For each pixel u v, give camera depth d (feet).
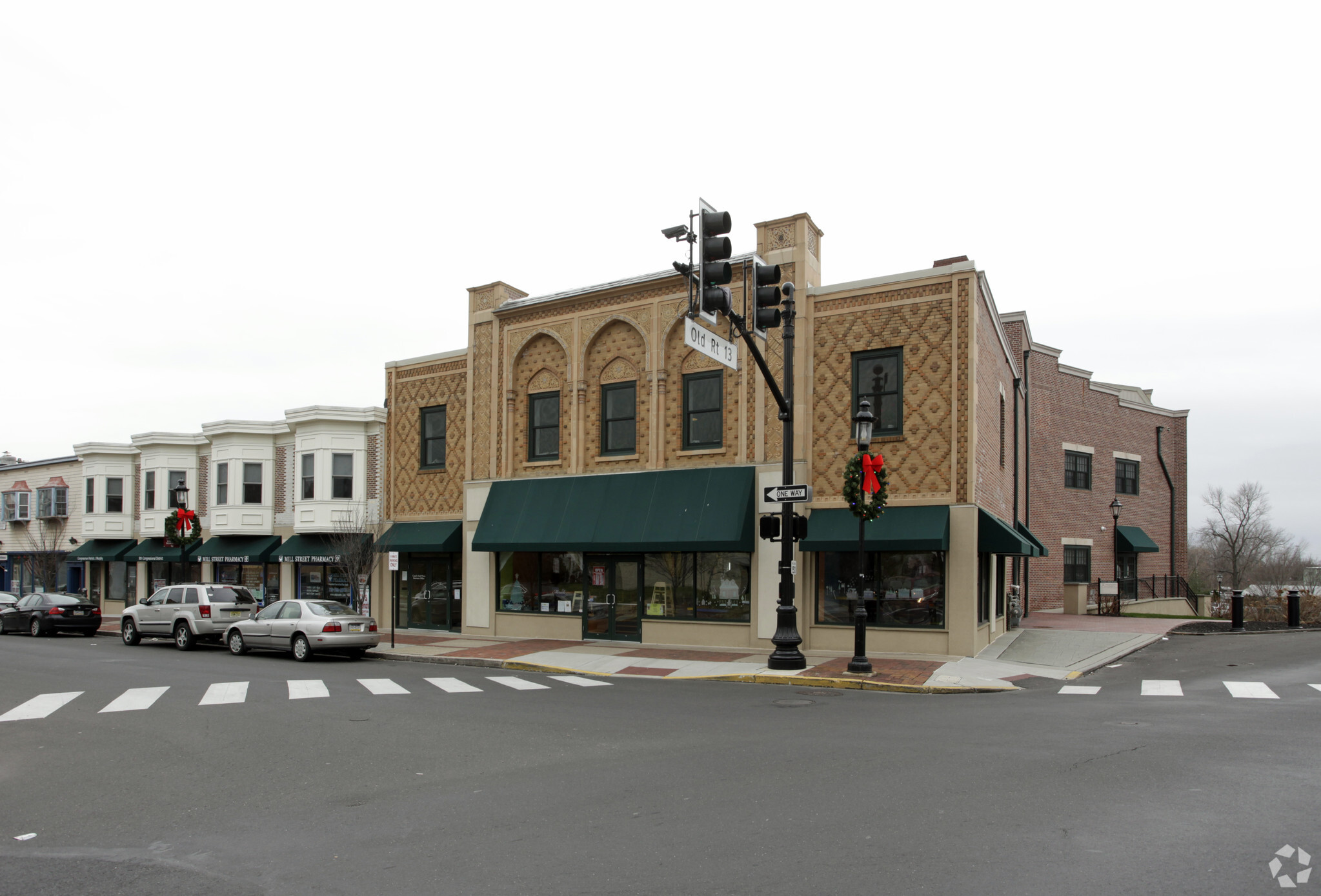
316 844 21.95
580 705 44.01
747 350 69.62
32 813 25.43
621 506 72.59
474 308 86.02
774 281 48.11
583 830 22.43
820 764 29.07
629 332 75.72
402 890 18.57
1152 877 17.92
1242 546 194.08
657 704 44.16
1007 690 48.96
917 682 50.55
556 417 79.97
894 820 22.36
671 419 73.00
